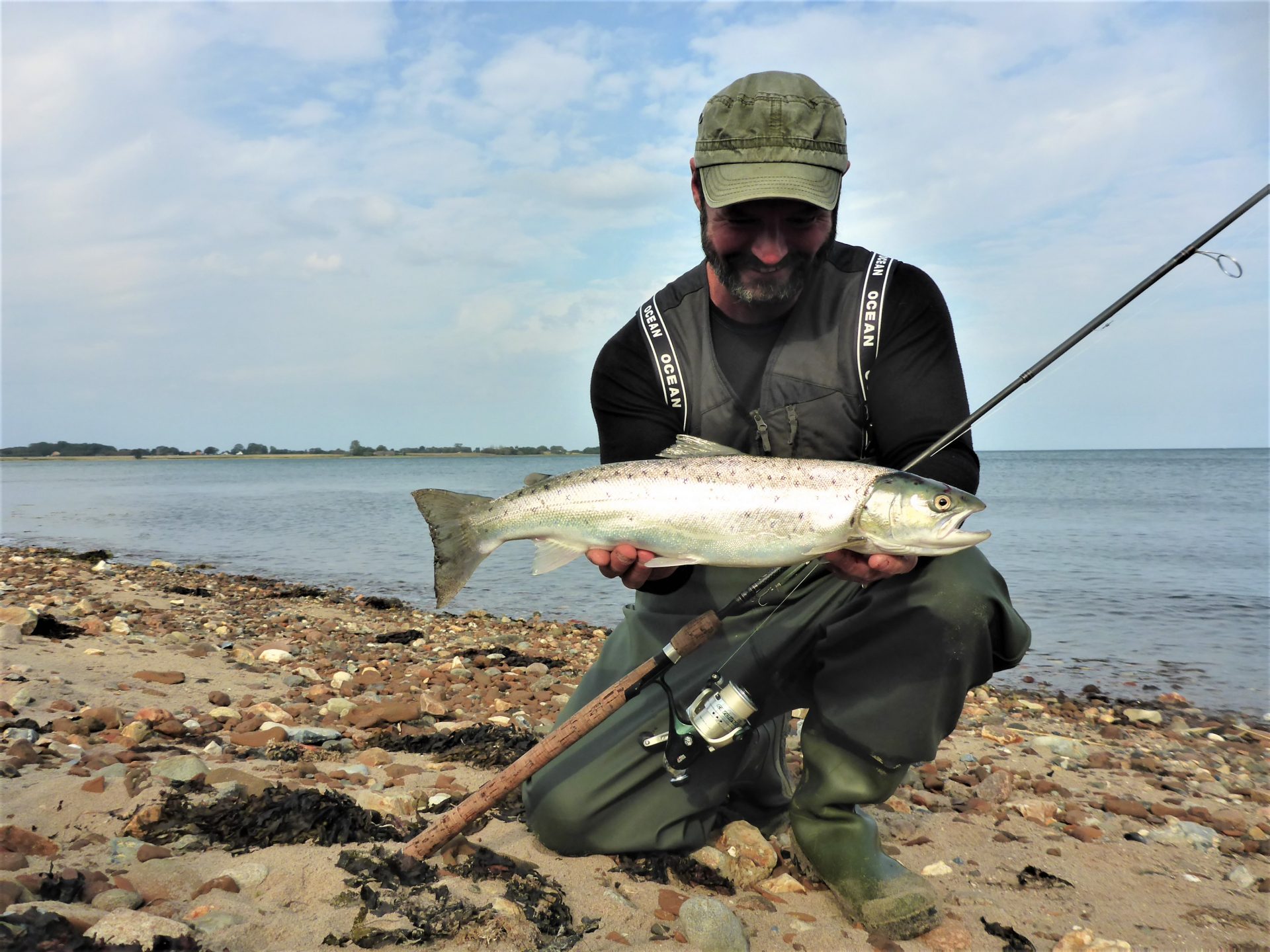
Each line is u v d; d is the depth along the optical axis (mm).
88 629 6855
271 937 2266
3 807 2922
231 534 24703
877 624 2771
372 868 2668
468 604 13047
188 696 5027
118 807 3002
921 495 2596
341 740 4352
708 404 3166
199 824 2904
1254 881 3340
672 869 3039
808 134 2777
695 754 2963
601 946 2451
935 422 2898
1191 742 6520
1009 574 15023
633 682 2900
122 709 4434
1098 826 4008
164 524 28641
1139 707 7664
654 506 2930
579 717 2867
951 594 2678
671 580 3184
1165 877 3400
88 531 25594
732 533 2818
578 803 3008
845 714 2820
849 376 3029
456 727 4844
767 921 2773
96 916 2150
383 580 15461
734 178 2775
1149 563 16172
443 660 8062
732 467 2869
